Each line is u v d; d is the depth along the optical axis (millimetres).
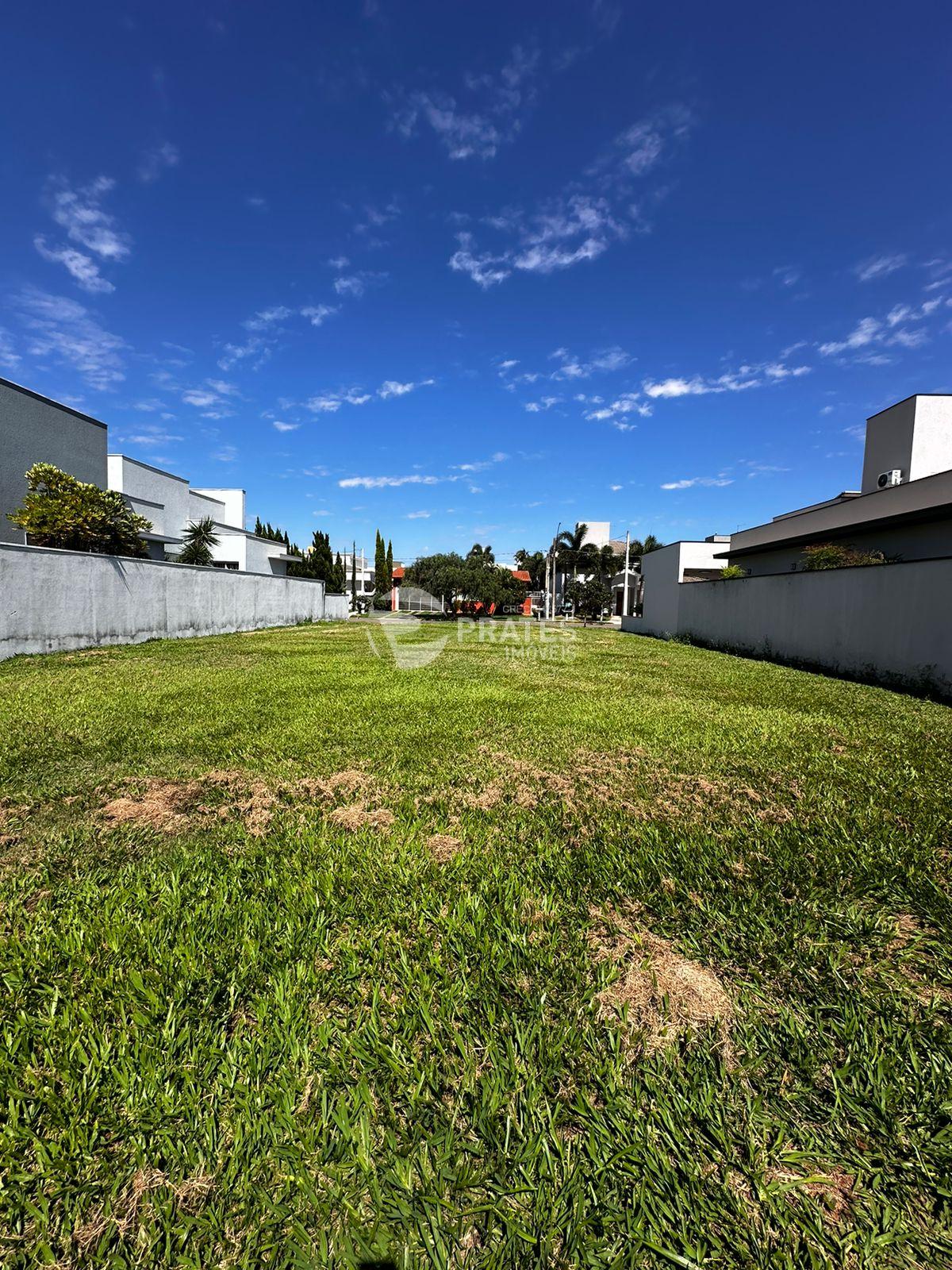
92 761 3727
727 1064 1386
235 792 3236
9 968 1692
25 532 13883
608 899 2150
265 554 29375
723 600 14344
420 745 4219
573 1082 1335
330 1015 1534
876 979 1707
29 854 2479
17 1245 995
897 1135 1199
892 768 3721
